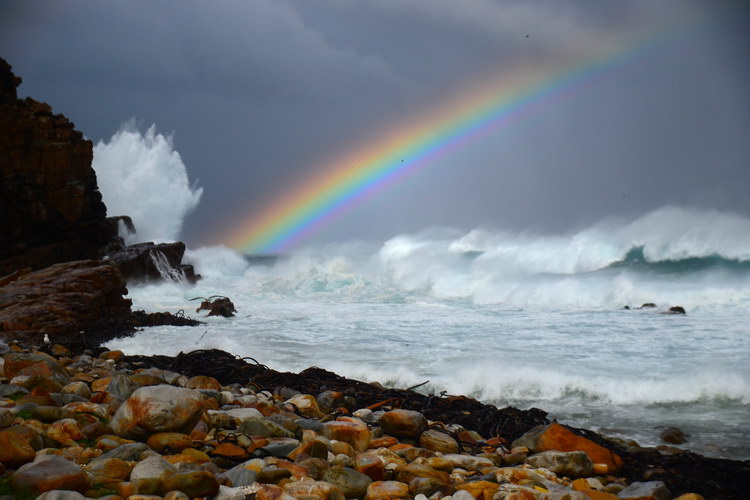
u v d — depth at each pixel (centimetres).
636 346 1463
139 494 414
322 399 813
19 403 621
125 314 1931
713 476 640
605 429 837
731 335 1611
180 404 540
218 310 2153
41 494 391
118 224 3534
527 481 536
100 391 696
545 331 1705
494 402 997
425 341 1530
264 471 468
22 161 2931
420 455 591
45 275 1883
